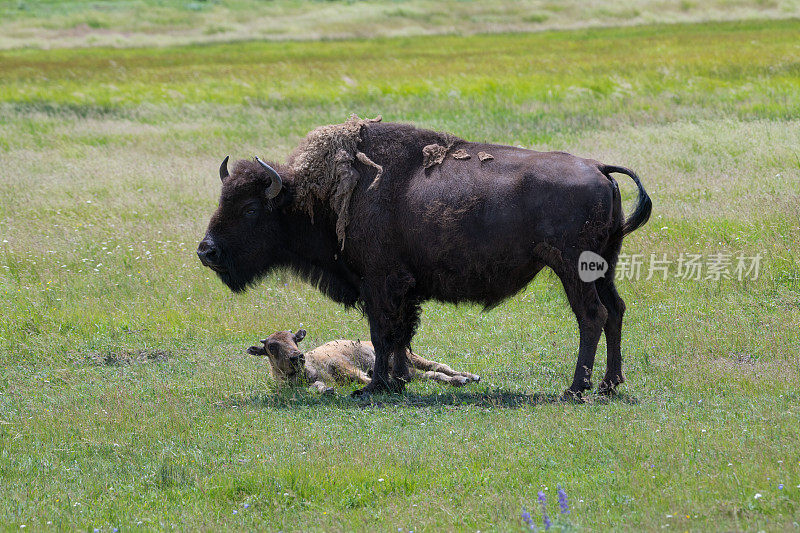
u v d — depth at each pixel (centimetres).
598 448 2369
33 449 2605
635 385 3002
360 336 3703
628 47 13338
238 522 2073
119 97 9875
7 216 5212
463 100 8812
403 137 3095
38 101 9725
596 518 1928
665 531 1839
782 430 2389
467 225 2930
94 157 6806
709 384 2917
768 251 4097
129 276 4312
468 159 3009
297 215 3191
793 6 18838
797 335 3319
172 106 9225
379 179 3045
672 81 9288
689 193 5109
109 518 2127
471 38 17538
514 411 2758
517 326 3759
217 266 3197
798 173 5278
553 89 9200
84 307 4003
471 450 2392
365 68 11862
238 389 3155
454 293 3062
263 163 3067
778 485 2019
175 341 3712
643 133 6681
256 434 2661
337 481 2245
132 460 2505
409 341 3161
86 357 3556
